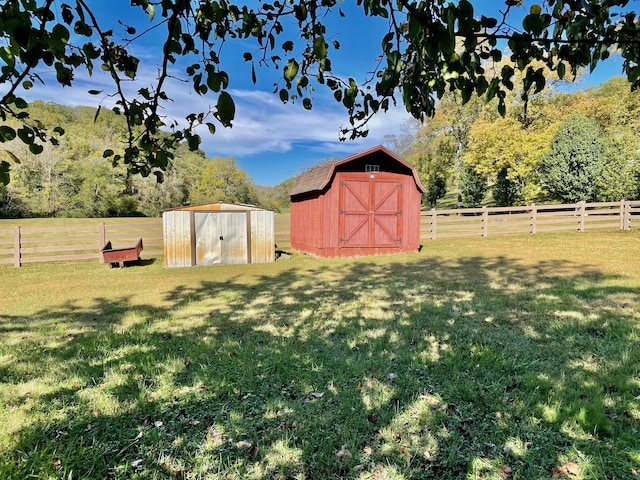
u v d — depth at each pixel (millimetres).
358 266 9641
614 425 2424
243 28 1671
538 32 1227
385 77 1579
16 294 6867
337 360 3541
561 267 8164
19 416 2646
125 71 1493
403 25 1442
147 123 1557
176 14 1366
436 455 2238
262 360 3588
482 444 2314
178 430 2514
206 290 7117
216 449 2318
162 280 8242
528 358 3473
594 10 1255
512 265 8719
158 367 3457
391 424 2543
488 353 3562
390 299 5922
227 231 10781
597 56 1380
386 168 11758
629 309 4816
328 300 6004
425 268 8852
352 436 2422
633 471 2039
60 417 2646
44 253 13289
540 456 2184
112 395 2951
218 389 3021
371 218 11711
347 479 2068
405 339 4074
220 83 1336
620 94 22500
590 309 4875
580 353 3535
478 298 5719
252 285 7543
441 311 5074
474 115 23750
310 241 12422
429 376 3203
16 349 3965
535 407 2664
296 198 14070
